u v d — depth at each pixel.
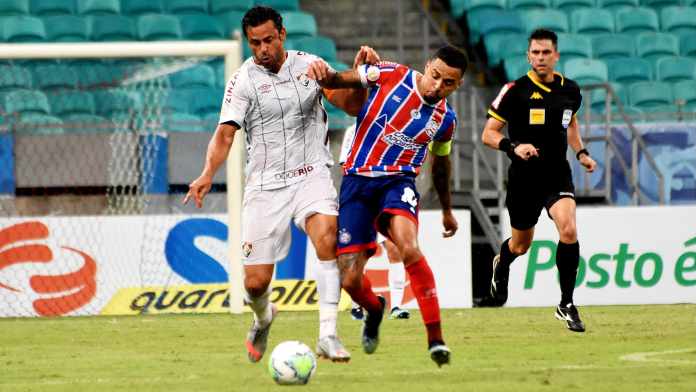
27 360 26.98
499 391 19.61
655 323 35.25
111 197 49.09
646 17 71.44
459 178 56.09
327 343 22.27
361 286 22.69
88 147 49.03
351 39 71.19
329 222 22.98
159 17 67.44
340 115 61.19
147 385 21.44
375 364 24.66
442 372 22.80
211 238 43.97
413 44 70.62
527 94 31.08
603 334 31.70
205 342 30.97
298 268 44.00
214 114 59.81
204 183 22.80
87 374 23.77
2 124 49.09
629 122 52.88
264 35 22.62
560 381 20.94
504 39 67.88
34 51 42.91
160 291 43.72
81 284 43.53
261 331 24.53
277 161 23.41
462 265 45.00
